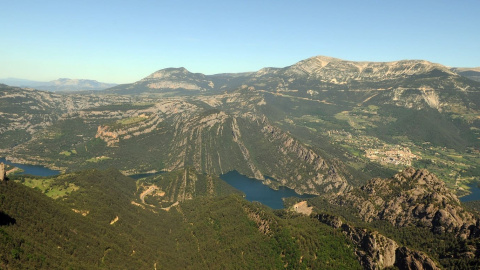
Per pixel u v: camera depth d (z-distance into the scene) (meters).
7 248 193.12
